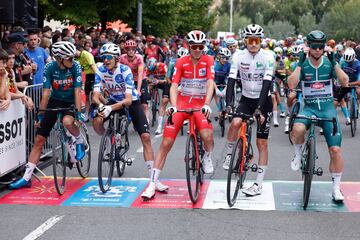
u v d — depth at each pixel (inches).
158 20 1031.0
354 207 257.1
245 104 278.8
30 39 404.5
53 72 283.4
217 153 389.4
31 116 333.4
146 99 449.4
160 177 317.7
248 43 266.1
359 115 595.8
